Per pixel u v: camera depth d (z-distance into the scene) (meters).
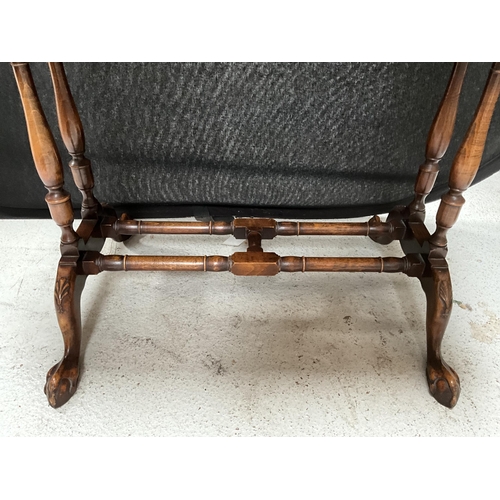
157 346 0.75
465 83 0.84
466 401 0.68
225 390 0.68
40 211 1.00
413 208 0.79
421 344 0.77
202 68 0.80
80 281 0.69
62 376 0.65
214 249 0.99
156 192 0.96
